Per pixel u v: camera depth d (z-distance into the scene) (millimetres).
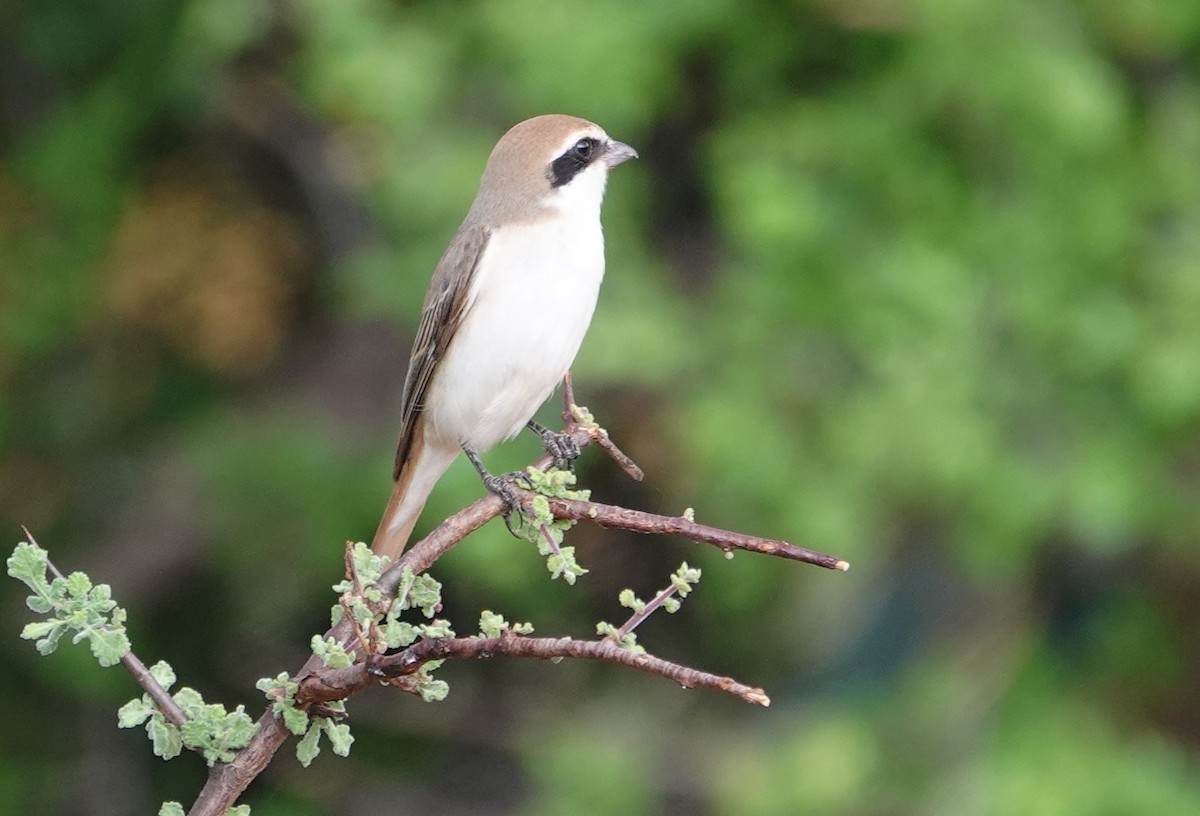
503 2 12688
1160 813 12781
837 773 12359
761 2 13320
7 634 13969
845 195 13125
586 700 13781
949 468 12359
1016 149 13125
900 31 13055
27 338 14266
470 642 3912
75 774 14016
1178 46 13594
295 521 13203
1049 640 13891
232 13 12805
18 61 14906
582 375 12234
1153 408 12867
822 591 13211
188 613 13898
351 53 12531
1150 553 14094
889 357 12531
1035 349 13117
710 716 13578
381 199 12797
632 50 12680
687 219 14195
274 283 14148
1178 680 14188
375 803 13734
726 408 12547
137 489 14062
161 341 14484
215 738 4270
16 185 14461
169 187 14375
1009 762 12914
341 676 4094
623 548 13531
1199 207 13445
